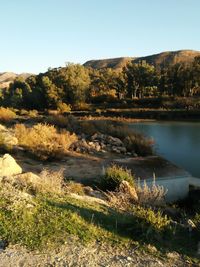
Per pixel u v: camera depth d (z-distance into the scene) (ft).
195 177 56.03
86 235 18.53
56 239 17.65
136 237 19.63
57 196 24.81
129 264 16.46
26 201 21.17
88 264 15.94
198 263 17.75
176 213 32.12
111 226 20.54
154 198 33.09
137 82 317.83
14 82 349.20
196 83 287.69
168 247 19.04
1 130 61.93
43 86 279.69
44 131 62.28
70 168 45.98
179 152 82.28
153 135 121.29
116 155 56.24
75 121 82.64
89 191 32.42
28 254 16.15
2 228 17.87
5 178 25.38
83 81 287.89
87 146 58.70
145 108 249.55
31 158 49.32
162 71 319.06
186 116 205.87
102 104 279.69
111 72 338.54
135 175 42.57
